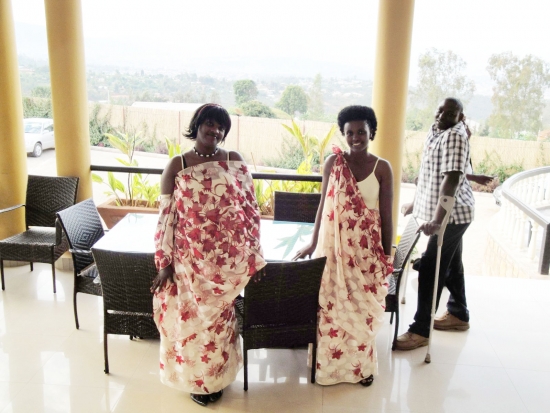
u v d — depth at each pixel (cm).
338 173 246
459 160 271
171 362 249
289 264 233
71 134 395
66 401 249
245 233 236
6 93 394
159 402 251
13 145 405
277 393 261
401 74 360
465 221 295
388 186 247
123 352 294
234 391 262
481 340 319
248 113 1142
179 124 1033
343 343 260
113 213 461
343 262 249
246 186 242
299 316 253
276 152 1011
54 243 365
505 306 367
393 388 267
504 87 1241
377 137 372
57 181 392
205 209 229
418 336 307
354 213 246
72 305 351
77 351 294
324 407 250
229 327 248
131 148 502
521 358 299
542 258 483
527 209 520
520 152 1150
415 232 288
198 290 233
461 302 327
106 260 245
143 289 251
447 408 252
